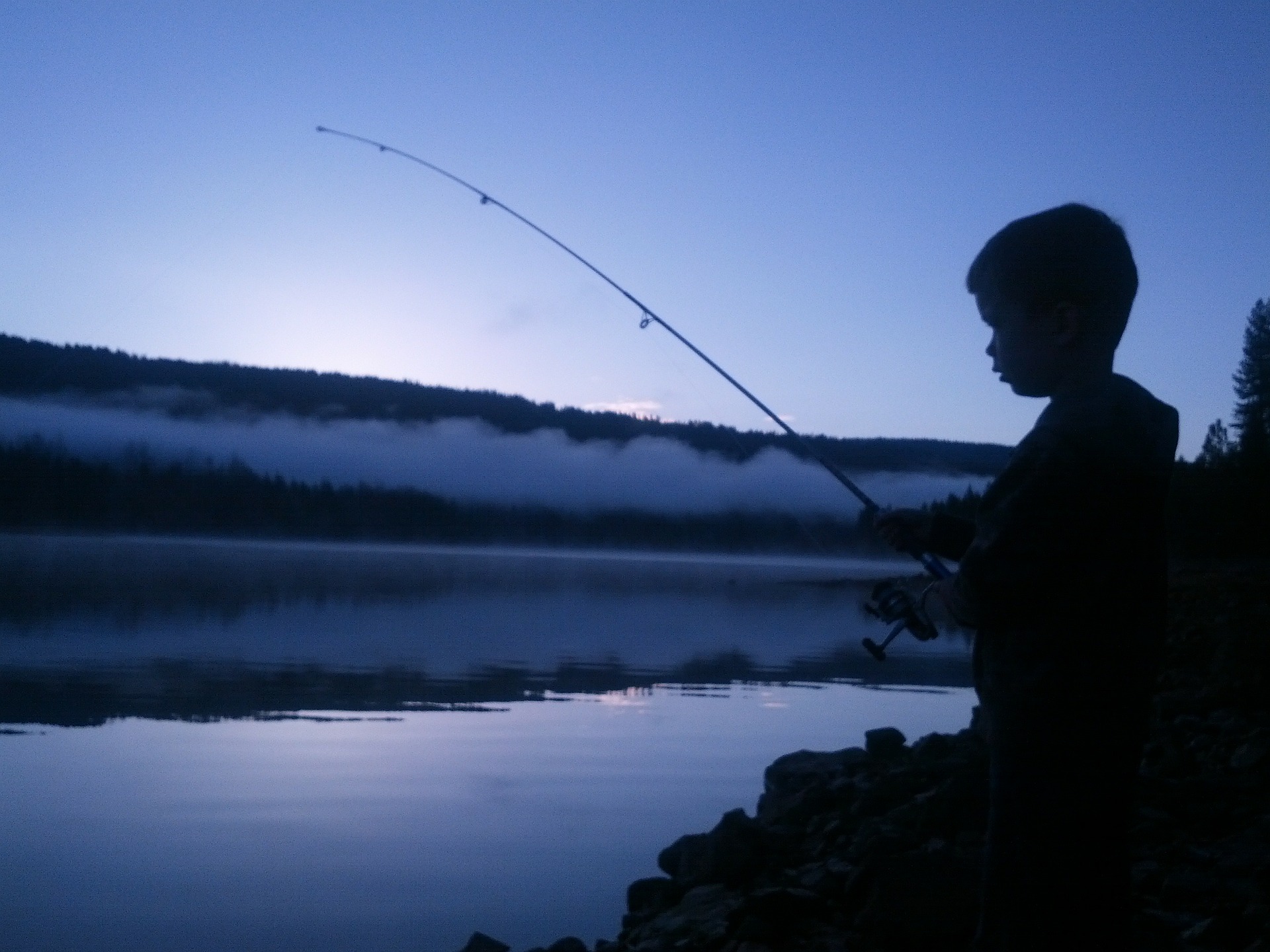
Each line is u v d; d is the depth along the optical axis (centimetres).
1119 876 164
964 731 549
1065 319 167
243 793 516
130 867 415
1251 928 294
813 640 1243
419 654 1016
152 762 570
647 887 385
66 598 1521
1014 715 162
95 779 536
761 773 579
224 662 930
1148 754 498
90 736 628
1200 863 359
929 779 449
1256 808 413
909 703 801
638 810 505
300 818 480
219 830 460
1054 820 159
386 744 624
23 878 401
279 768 566
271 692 786
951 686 896
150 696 755
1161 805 415
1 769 552
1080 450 157
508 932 360
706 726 700
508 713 730
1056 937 160
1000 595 159
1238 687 613
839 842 412
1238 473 1955
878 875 310
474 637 1176
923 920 300
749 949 308
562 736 660
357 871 416
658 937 334
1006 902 164
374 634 1182
